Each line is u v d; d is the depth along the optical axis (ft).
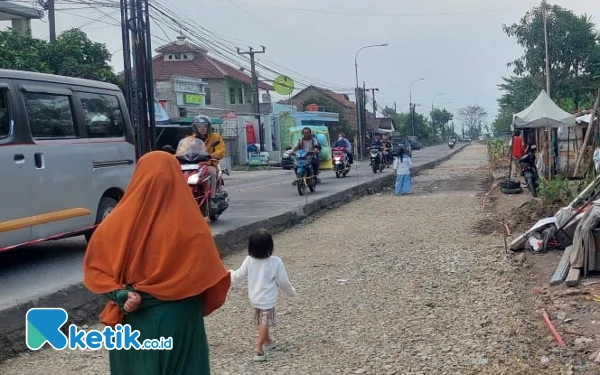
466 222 42.11
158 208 10.23
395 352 17.26
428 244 33.96
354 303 22.47
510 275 25.63
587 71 99.91
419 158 153.99
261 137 142.10
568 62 100.27
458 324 19.51
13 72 23.95
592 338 17.29
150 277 10.02
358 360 16.79
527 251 29.76
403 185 66.03
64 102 26.55
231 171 116.37
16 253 29.22
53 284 21.97
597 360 15.67
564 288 22.63
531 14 99.66
